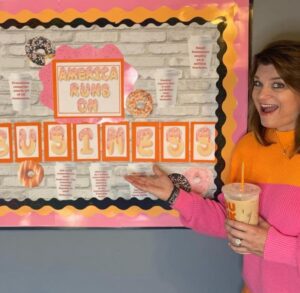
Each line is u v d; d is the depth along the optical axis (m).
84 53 1.29
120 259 1.38
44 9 1.27
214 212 1.23
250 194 1.05
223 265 1.37
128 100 1.30
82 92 1.30
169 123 1.30
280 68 1.04
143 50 1.28
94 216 1.35
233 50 1.26
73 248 1.38
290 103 1.06
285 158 1.10
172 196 1.24
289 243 1.03
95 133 1.32
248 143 1.21
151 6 1.26
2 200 1.35
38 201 1.35
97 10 1.27
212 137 1.30
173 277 1.38
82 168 1.33
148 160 1.32
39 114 1.31
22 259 1.39
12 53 1.29
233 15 1.25
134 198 1.34
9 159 1.33
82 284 1.40
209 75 1.28
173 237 1.37
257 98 1.11
